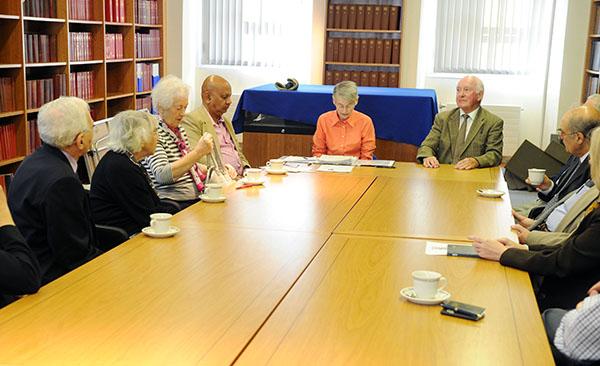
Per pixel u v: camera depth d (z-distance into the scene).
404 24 9.36
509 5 9.47
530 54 9.55
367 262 2.70
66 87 6.65
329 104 6.35
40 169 3.02
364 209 3.64
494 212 3.67
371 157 5.59
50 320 2.05
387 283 2.45
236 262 2.65
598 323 2.02
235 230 3.14
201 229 3.15
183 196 4.41
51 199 2.94
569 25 8.70
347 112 5.50
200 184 4.46
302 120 6.41
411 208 3.71
